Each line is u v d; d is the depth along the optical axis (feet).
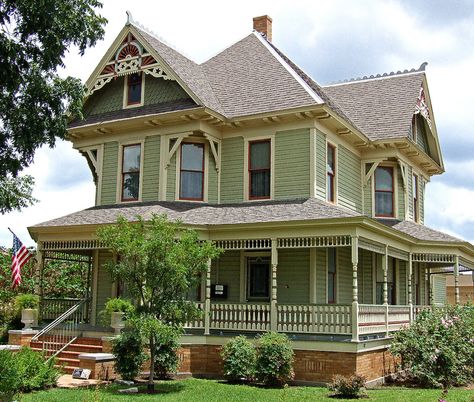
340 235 54.80
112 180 72.18
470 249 79.15
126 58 71.36
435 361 56.59
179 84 68.03
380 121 81.20
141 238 46.70
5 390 40.65
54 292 96.99
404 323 66.95
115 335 56.18
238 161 68.80
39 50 43.47
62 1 43.45
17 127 44.68
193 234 48.70
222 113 68.08
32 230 66.28
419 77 87.45
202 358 57.82
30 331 61.93
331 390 47.57
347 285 70.33
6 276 89.56
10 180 58.80
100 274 70.18
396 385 56.54
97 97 75.66
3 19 41.65
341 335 53.78
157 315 47.11
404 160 81.87
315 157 64.69
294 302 62.95
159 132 69.21
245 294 65.31
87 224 62.13
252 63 76.79
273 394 46.11
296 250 63.67
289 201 64.13
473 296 153.58
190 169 68.85
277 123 66.85
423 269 90.02
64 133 46.78
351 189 75.61
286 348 51.96
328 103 73.36
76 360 55.77
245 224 58.18
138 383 50.49
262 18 88.38
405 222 79.61
